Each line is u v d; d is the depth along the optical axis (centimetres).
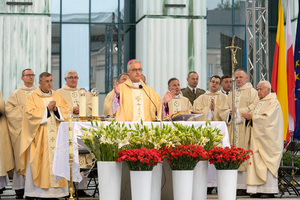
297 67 1238
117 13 1650
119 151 657
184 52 1611
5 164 992
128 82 836
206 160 703
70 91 1065
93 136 666
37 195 898
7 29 1552
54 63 1608
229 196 687
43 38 1571
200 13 1612
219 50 1652
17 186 1001
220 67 1650
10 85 1550
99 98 1634
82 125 733
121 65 1648
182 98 1157
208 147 709
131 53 1655
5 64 1548
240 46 1659
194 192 700
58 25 1617
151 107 826
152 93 844
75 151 731
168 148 671
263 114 964
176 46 1606
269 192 955
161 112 806
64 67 1612
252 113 996
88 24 1634
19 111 1002
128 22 1655
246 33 1292
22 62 1559
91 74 1631
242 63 1664
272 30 1673
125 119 819
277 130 962
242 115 978
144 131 678
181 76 1606
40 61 1568
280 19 1264
